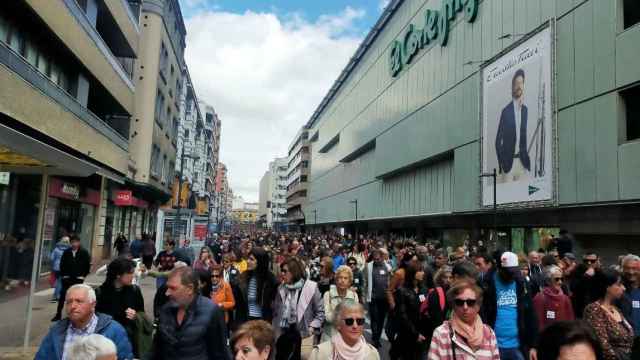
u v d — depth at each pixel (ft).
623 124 57.52
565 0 68.23
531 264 31.07
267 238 93.15
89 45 65.82
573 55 66.08
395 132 140.97
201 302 13.79
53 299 44.93
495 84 85.35
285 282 22.25
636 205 55.67
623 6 58.23
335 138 231.30
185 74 192.65
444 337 12.73
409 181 134.92
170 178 142.20
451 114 104.32
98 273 57.21
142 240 64.39
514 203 78.13
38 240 28.09
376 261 32.83
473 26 96.22
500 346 18.62
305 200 349.00
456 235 108.58
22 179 56.90
